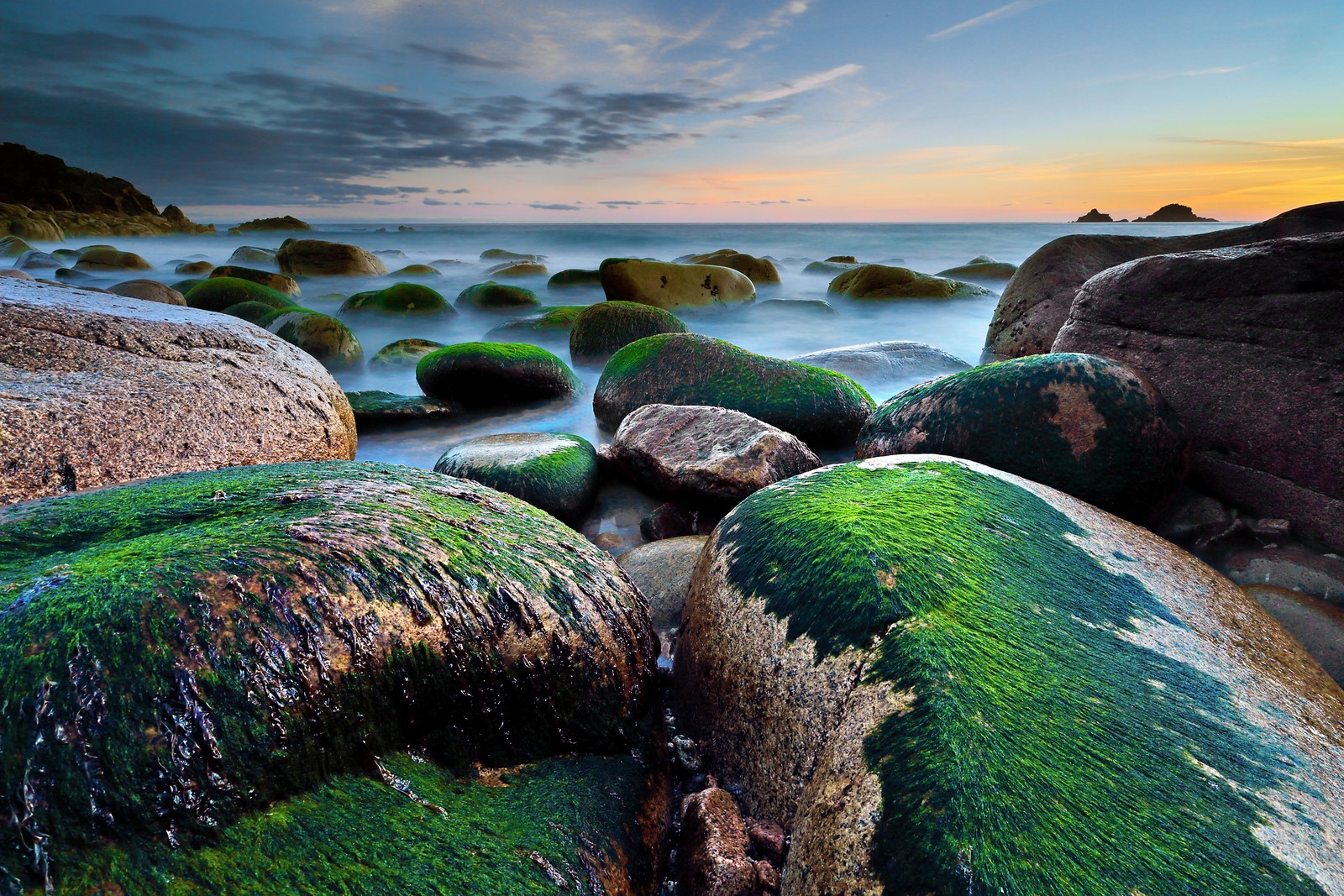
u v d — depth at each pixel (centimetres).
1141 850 161
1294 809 184
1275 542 381
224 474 267
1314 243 389
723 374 673
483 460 512
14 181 6744
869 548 239
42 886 136
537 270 2711
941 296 1705
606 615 251
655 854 217
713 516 479
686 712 268
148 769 150
